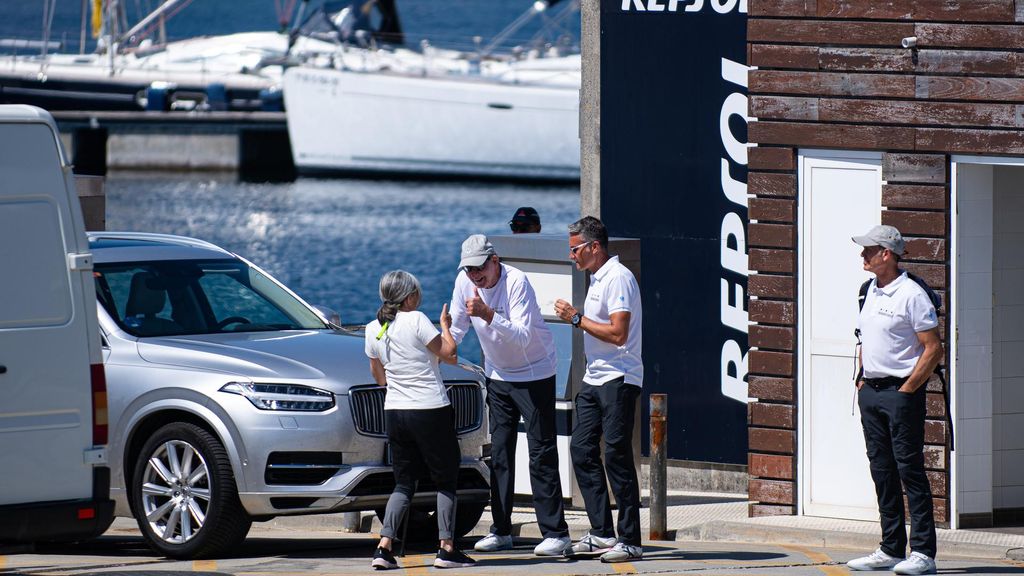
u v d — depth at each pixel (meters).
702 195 42.66
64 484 29.27
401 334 31.11
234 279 38.88
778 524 36.44
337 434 32.72
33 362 29.00
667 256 43.25
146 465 33.75
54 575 30.58
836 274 36.62
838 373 36.81
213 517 32.66
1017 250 37.84
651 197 43.41
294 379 33.00
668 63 42.94
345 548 36.12
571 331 39.69
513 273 32.81
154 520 33.69
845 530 35.53
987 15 34.53
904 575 30.34
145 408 33.75
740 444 42.44
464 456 35.22
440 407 31.23
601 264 32.09
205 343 34.91
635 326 32.19
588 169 44.56
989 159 34.81
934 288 35.38
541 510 33.06
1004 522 37.81
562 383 39.91
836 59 36.16
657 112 43.19
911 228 35.50
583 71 44.44
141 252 38.22
